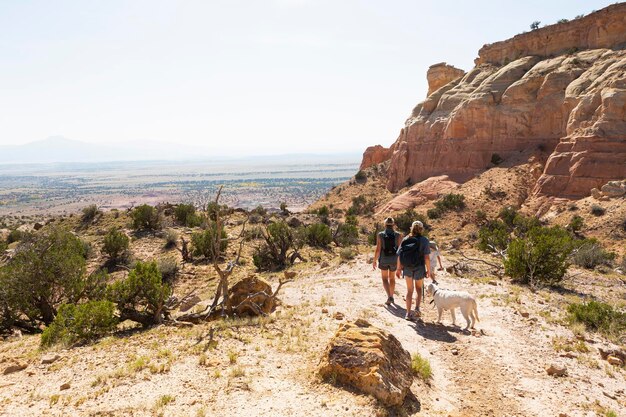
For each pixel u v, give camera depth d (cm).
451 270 1580
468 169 6844
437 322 921
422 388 622
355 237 4116
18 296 1662
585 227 3991
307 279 1775
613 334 870
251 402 554
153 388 605
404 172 8144
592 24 6494
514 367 705
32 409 558
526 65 7050
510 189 5553
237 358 718
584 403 590
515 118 6444
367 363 583
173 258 3309
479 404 587
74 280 1786
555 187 4981
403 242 929
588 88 5441
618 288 1559
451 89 8156
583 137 4916
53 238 2336
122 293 1288
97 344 914
